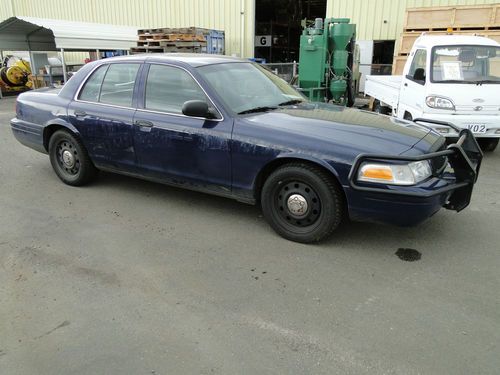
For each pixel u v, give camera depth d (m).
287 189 3.93
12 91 16.80
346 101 10.71
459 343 2.63
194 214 4.64
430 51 7.27
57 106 5.36
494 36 10.31
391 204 3.47
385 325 2.80
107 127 4.88
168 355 2.55
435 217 4.54
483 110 6.69
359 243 3.95
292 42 23.41
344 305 3.02
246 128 3.98
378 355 2.53
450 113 6.75
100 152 5.09
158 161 4.60
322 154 3.62
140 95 4.69
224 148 4.07
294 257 3.71
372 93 10.07
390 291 3.19
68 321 2.87
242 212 4.68
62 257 3.72
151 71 4.66
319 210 3.81
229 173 4.14
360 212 3.61
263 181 4.11
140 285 3.29
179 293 3.18
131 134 4.69
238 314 2.93
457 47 7.25
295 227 3.97
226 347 2.61
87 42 14.02
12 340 2.69
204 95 4.24
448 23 10.79
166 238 4.08
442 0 12.55
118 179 5.81
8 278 3.39
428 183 3.53
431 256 3.72
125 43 15.23
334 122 4.02
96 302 3.07
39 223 4.43
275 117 4.13
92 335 2.73
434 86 6.89
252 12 15.84
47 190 5.43
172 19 17.55
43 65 17.73
